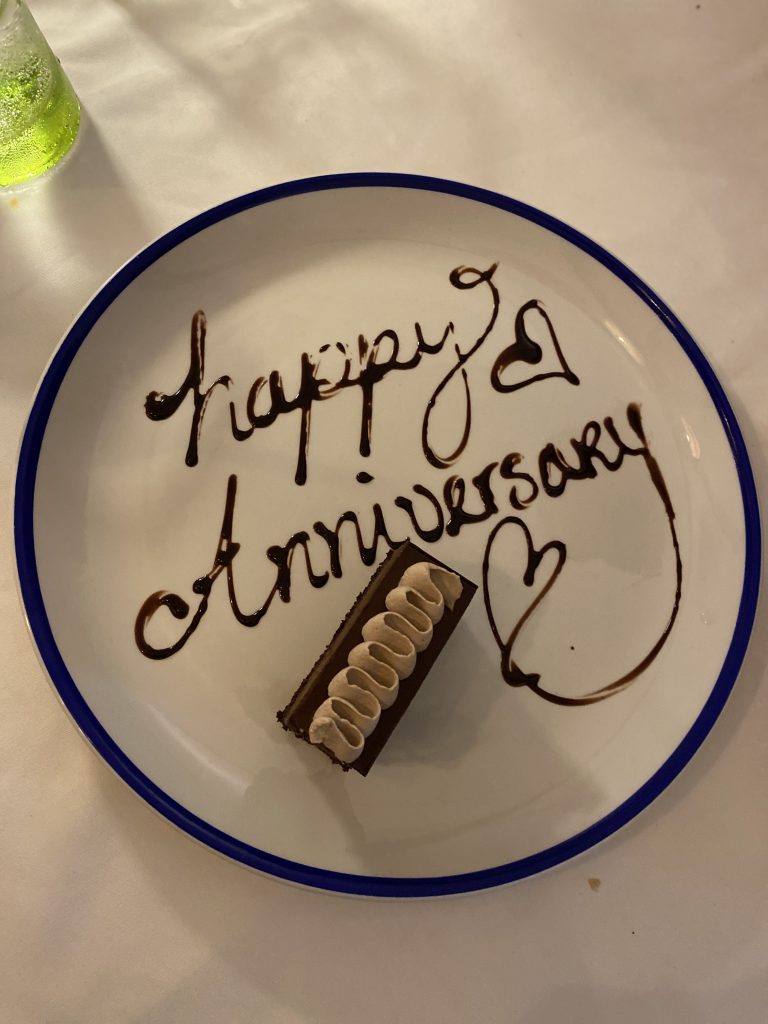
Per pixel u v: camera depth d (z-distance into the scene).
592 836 0.30
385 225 0.37
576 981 0.30
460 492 0.36
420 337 0.37
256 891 0.30
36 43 0.33
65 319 0.34
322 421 0.36
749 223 0.39
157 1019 0.28
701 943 0.31
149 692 0.32
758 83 0.41
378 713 0.30
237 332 0.36
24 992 0.28
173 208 0.36
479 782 0.32
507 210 0.37
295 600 0.34
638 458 0.36
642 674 0.34
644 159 0.39
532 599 0.35
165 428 0.34
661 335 0.37
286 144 0.38
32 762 0.30
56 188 0.36
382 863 0.30
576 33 0.41
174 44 0.38
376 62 0.39
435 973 0.30
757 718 0.34
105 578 0.32
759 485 0.36
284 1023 0.29
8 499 0.32
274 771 0.31
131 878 0.29
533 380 0.37
